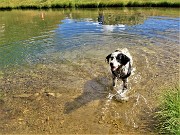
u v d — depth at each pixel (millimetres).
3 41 16391
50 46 14609
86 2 34156
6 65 12086
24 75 10961
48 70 11344
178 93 7773
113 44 14352
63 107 8453
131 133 7016
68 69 11352
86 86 9844
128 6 31016
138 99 8758
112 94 9234
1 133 7234
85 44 14633
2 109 8438
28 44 15297
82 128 7340
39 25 21453
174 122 6730
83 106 8492
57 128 7383
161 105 7910
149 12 25062
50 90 9602
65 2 35562
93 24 20125
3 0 43094
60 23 21594
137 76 10391
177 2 28344
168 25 18344
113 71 9109
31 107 8508
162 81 9883
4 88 9875
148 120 7562
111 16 23750
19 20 25281
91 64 11742
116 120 7664
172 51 12781
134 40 14906
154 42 14336
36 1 40375
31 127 7473
